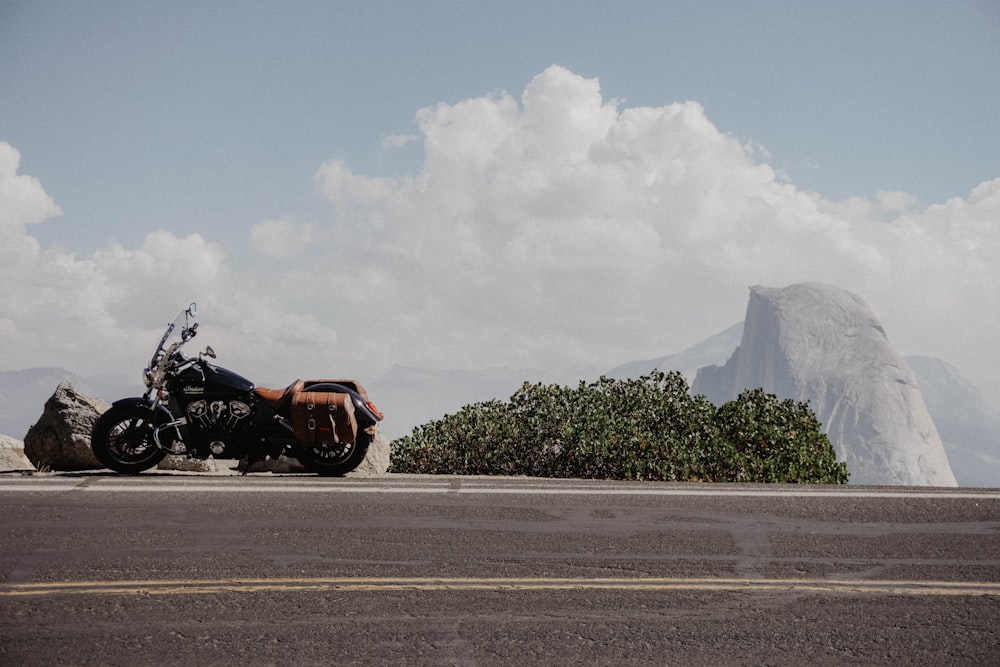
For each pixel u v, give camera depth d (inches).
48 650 181.6
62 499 306.0
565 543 264.2
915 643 193.0
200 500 307.7
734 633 196.5
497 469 537.3
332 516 289.4
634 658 182.1
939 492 349.1
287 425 398.9
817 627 201.0
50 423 438.3
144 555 244.4
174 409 397.4
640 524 287.6
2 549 247.9
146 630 192.5
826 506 316.2
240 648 183.6
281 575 229.6
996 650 190.2
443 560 245.4
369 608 207.5
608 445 515.2
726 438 528.4
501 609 208.5
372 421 408.8
